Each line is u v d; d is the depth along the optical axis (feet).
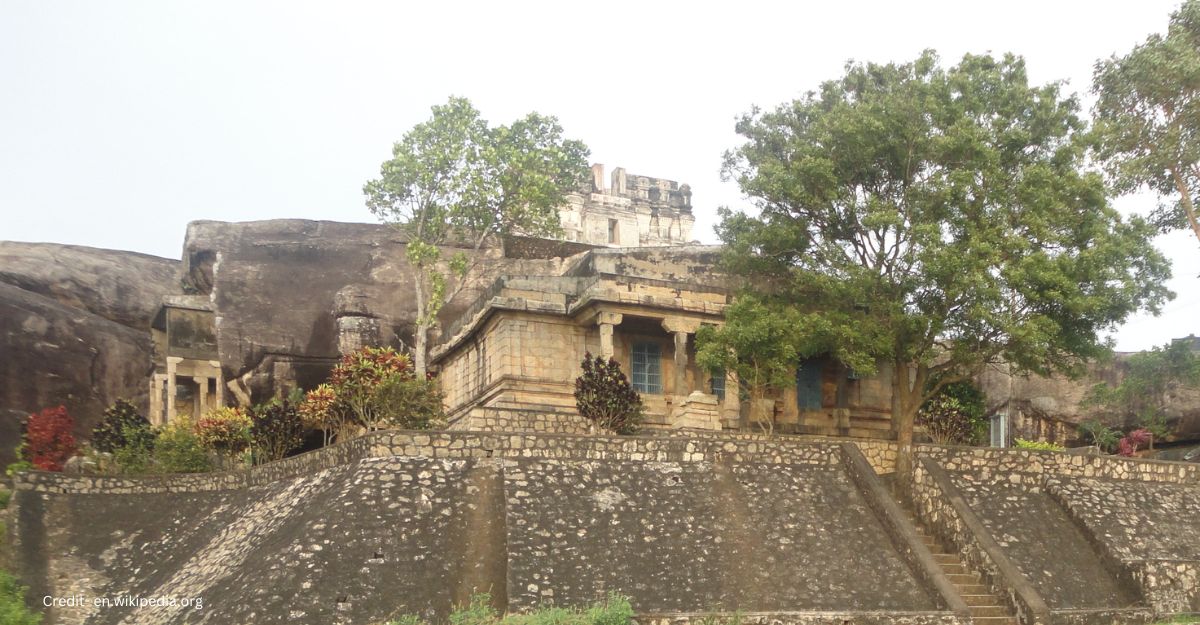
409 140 118.83
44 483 85.15
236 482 89.66
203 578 72.13
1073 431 135.03
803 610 68.18
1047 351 91.61
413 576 67.00
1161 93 100.32
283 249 131.85
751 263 97.96
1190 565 77.82
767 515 77.51
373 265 133.39
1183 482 95.50
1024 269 86.89
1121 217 93.71
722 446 82.99
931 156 92.48
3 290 126.93
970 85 93.40
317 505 72.95
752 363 92.73
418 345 113.50
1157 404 130.93
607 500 75.87
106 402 129.90
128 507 86.17
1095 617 72.49
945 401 107.65
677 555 71.82
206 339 128.67
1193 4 100.99
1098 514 85.46
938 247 87.66
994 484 88.89
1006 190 90.79
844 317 90.79
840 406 109.50
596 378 89.10
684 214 203.51
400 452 76.43
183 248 138.10
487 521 72.54
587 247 142.00
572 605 65.57
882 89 98.63
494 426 93.25
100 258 144.15
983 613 73.00
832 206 94.38
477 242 126.11
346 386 92.07
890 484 90.89
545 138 124.16
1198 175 103.91
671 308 99.14
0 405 120.67
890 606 70.28
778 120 101.35
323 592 64.34
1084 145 93.30
